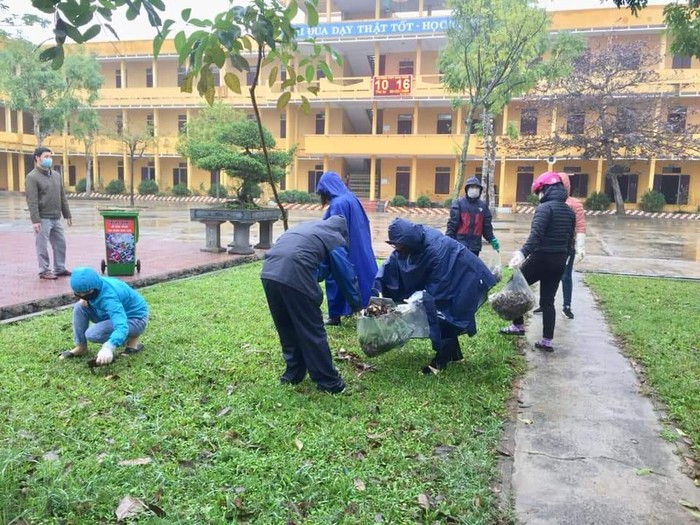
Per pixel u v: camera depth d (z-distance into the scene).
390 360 5.23
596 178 36.31
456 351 5.14
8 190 46.97
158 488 2.94
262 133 3.20
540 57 14.83
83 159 47.44
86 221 20.84
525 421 4.05
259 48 2.62
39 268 8.73
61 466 3.09
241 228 12.09
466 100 21.69
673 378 4.87
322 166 41.28
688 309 7.73
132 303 5.07
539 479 3.27
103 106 43.38
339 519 2.77
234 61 2.53
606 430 3.93
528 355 5.64
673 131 30.94
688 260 13.73
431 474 3.20
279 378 4.59
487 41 12.24
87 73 36.94
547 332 5.77
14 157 48.12
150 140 38.69
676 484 3.23
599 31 34.22
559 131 32.97
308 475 3.09
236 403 4.06
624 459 3.52
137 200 40.66
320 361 4.29
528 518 2.88
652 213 33.88
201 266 10.15
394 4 40.78
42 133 38.12
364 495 2.95
